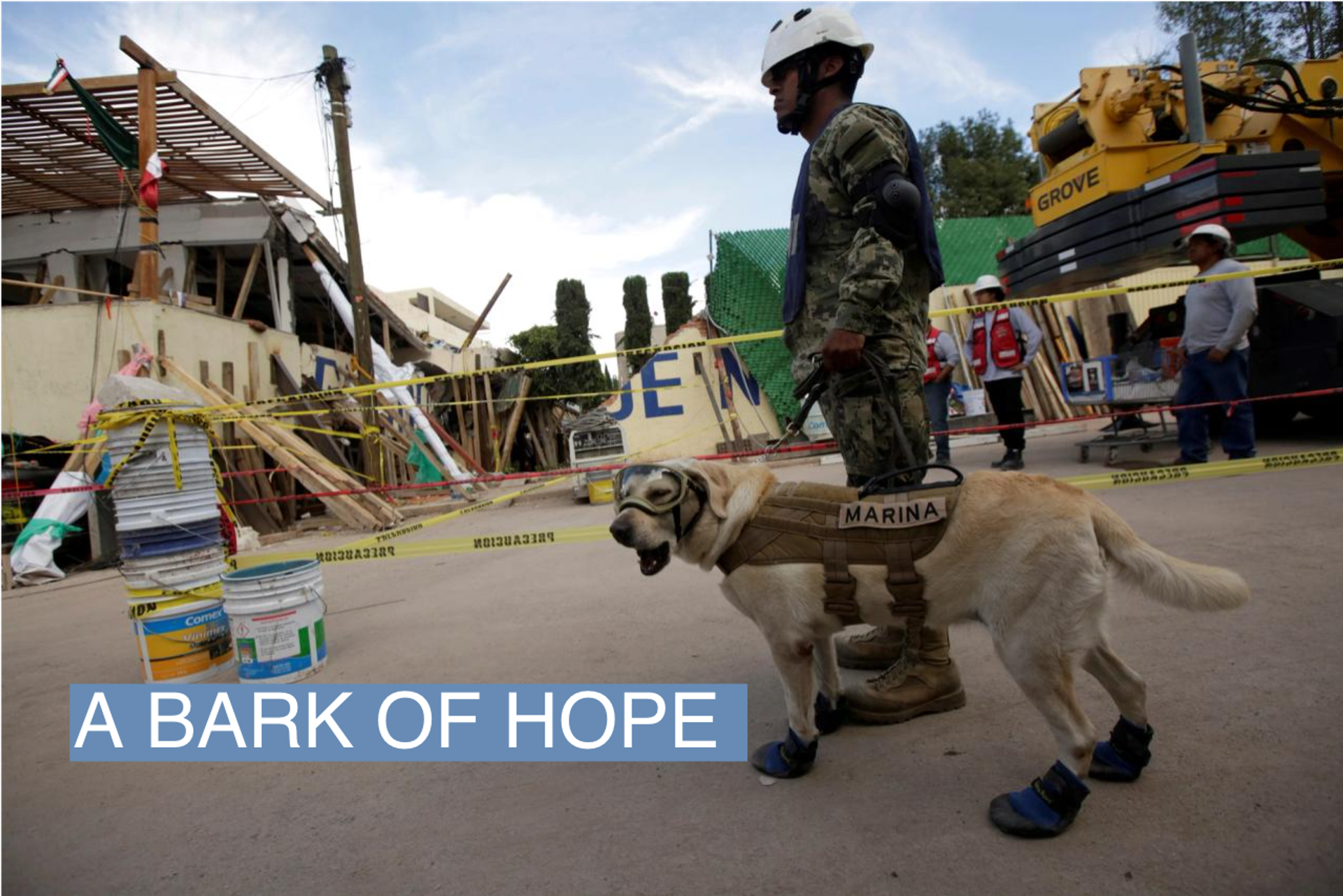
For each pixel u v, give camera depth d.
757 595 2.30
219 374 10.97
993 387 7.68
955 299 13.88
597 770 2.57
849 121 2.57
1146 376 7.31
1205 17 16.38
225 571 4.26
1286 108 7.01
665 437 14.05
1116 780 2.15
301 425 11.79
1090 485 4.44
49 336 9.65
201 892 2.04
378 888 1.99
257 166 12.76
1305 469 6.13
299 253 14.73
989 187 28.20
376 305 16.48
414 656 3.87
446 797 2.48
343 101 12.67
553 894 1.89
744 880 1.88
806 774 2.40
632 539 2.23
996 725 2.61
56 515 7.92
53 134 11.12
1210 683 2.63
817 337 2.84
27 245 13.56
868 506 2.18
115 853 2.28
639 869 1.96
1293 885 1.65
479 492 13.07
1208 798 2.00
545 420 24.42
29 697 3.80
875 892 1.78
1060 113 8.05
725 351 14.02
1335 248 8.50
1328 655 2.71
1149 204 6.84
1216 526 4.64
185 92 10.53
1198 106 6.79
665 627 3.95
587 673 3.39
